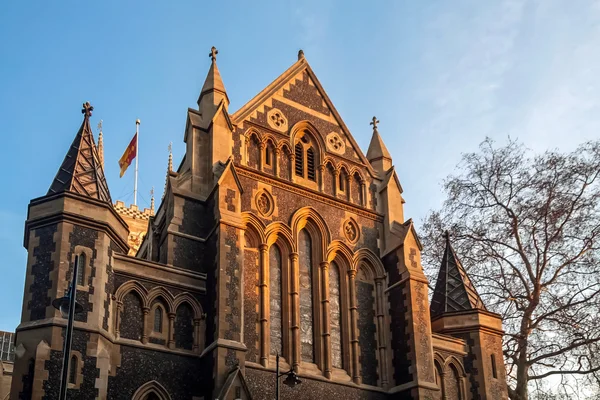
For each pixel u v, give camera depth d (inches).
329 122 1731.1
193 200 1461.6
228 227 1392.7
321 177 1649.9
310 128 1694.1
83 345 1180.5
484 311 1702.8
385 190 1712.6
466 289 1755.7
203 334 1339.8
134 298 1312.7
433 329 1717.5
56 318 1176.8
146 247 1736.0
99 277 1245.1
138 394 1230.9
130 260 1327.5
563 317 1737.2
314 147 1690.5
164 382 1266.0
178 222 1425.9
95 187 1332.4
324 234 1583.4
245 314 1409.9
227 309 1320.1
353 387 1473.9
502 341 1754.4
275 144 1614.2
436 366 1605.6
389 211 1685.5
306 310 1513.3
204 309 1360.7
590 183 1831.9
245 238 1487.5
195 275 1378.0
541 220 1843.0
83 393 1151.6
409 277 1572.3
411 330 1525.6
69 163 1366.9
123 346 1254.9
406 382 1498.5
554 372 1736.0
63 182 1321.4
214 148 1510.8
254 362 1376.7
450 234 1982.0
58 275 1211.9
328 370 1453.0
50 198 1285.7
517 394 1711.4
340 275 1589.6
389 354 1552.7
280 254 1529.3
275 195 1558.8
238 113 1599.4
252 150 1587.1
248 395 1249.4
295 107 1694.1
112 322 1263.5
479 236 1920.5
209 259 1395.2
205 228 1445.6
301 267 1546.5
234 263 1368.1
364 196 1695.4
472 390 1624.0
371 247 1644.9
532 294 1796.3
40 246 1250.6
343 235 1616.6
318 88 1759.4
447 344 1637.6
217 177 1470.2
